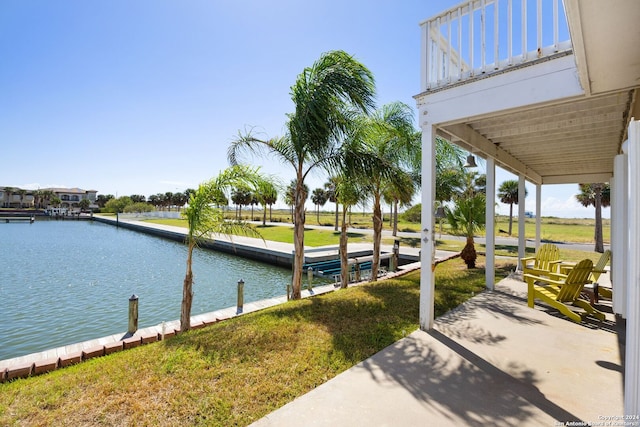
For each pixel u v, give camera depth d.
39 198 72.00
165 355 3.45
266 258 15.61
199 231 5.21
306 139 6.03
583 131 4.98
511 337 3.91
